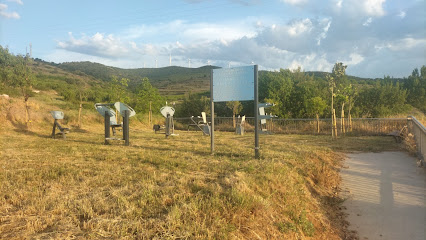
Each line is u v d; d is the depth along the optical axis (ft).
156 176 18.38
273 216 14.37
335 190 22.59
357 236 15.98
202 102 107.34
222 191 15.11
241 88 27.58
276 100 84.74
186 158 25.99
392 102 97.66
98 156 25.80
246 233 12.02
